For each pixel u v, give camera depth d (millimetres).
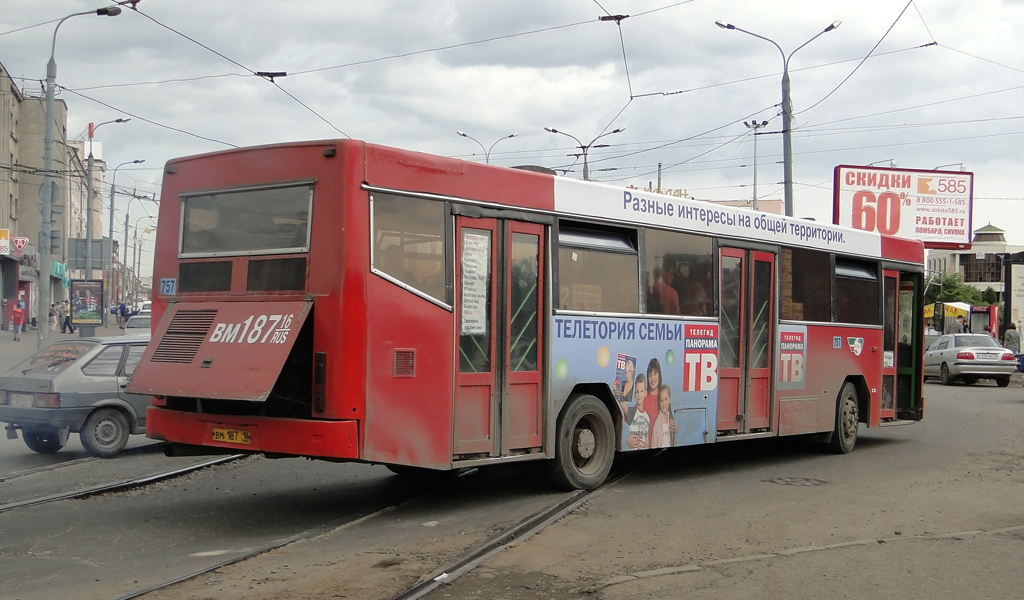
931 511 9250
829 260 14320
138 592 6129
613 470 12242
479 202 9203
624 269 10828
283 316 8219
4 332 50812
